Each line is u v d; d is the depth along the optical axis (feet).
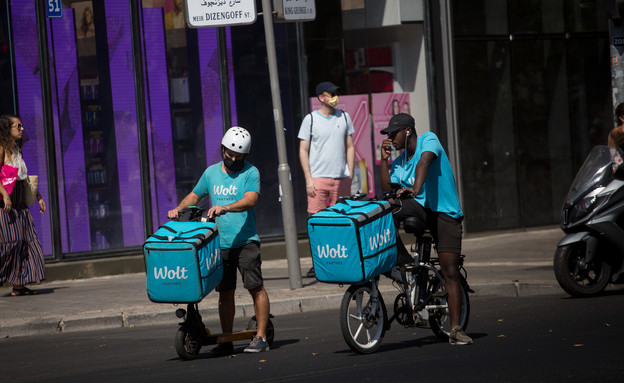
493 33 96.07
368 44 90.84
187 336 46.37
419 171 44.55
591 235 59.36
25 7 79.51
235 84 86.48
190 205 49.34
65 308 63.16
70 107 81.25
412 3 92.27
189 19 67.77
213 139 86.12
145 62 83.82
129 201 83.30
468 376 38.93
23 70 79.56
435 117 93.09
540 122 99.25
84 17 81.66
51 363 47.88
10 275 69.21
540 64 99.25
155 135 84.23
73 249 81.35
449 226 45.98
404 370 40.83
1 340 56.75
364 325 45.80
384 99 91.50
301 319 59.52
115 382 41.88
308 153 75.05
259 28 86.94
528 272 71.82
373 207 44.62
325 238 44.32
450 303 46.24
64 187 81.00
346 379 39.58
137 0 83.30
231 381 40.50
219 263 46.21
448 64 93.30
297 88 87.86
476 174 95.14
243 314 61.77
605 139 103.30
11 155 69.26
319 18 88.53
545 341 46.29
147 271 45.34
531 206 98.63
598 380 37.14
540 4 99.09
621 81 68.90
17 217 69.26
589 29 102.06
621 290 62.95
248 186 48.16
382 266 44.70
